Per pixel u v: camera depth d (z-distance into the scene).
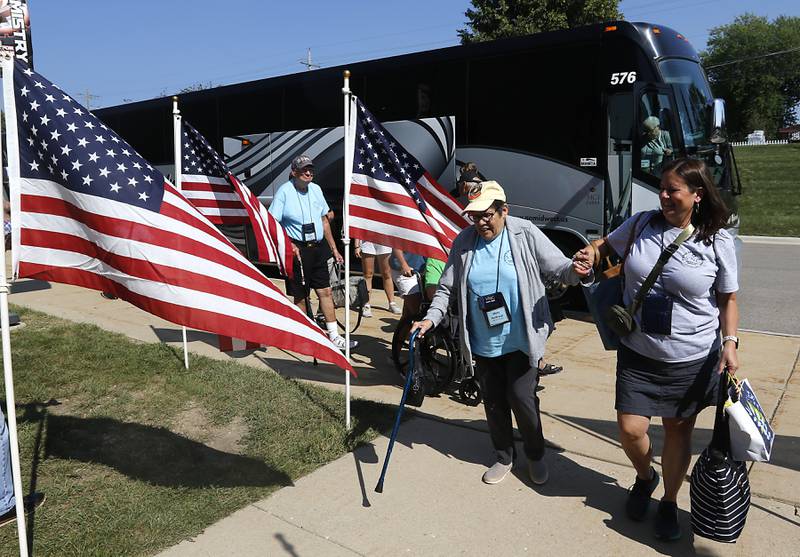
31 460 4.12
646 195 7.92
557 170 8.55
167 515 3.46
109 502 3.61
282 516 3.50
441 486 3.83
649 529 3.36
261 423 4.70
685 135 8.13
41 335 7.15
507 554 3.16
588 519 3.46
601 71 8.10
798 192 26.03
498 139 9.02
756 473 3.89
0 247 2.83
